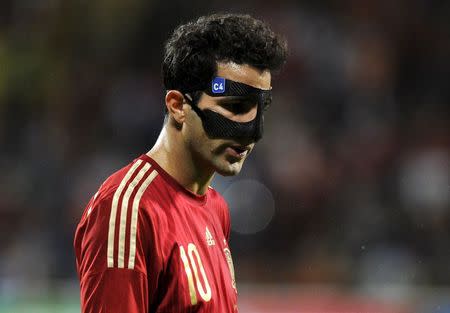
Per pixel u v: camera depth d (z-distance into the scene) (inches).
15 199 1542.8
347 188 1539.1
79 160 1637.6
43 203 1537.9
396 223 1352.1
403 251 1285.7
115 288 374.0
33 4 1850.4
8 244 1480.1
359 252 1299.2
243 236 1427.2
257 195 1470.2
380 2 1861.5
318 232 1433.3
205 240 417.1
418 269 1109.1
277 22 1768.0
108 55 1804.9
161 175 409.4
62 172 1598.2
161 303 391.9
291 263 1238.3
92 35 1823.3
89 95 1756.9
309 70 1729.8
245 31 390.3
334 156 1612.9
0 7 1845.5
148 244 385.4
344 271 1191.6
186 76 394.6
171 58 401.7
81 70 1790.1
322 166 1582.2
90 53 1814.7
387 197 1491.1
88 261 382.6
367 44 1808.6
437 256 1267.2
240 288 1027.3
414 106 1760.6
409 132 1680.6
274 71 404.8
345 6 1843.0
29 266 1392.7
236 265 1326.3
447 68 1815.9
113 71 1782.7
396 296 1007.6
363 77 1763.0
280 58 399.5
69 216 1513.3
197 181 418.9
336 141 1644.9
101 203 388.5
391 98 1758.1
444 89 1790.1
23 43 1815.9
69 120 1727.4
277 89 1694.1
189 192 418.0
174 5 1795.0
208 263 412.5
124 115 1697.8
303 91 1706.4
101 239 380.5
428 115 1734.7
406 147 1652.3
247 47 389.1
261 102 393.7
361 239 1331.2
